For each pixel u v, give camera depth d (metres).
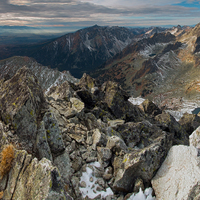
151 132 24.12
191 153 14.04
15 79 15.91
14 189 10.79
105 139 18.30
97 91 34.66
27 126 13.56
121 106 31.95
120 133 22.30
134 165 13.97
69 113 21.83
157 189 13.29
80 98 28.98
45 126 14.70
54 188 9.58
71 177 13.88
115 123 24.70
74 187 13.33
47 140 14.41
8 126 13.39
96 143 17.53
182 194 11.79
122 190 14.12
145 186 14.24
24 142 13.16
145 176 14.12
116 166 15.41
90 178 14.51
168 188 12.80
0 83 17.77
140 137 22.41
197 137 22.48
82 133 19.22
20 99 14.05
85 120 22.98
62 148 14.97
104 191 13.98
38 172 10.30
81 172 14.84
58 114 21.16
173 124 32.41
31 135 13.55
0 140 12.95
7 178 11.66
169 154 15.15
